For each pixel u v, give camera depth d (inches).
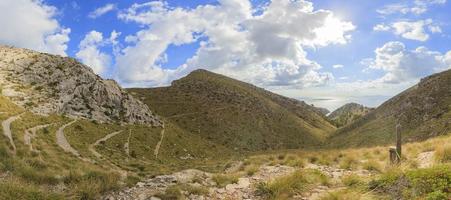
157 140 5073.8
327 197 407.5
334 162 743.7
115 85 5807.1
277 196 432.8
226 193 464.8
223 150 6373.0
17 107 3459.6
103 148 3523.6
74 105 4611.2
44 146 2233.0
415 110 6648.6
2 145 1264.8
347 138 7539.4
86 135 3757.4
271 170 618.2
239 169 690.8
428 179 384.2
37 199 406.0
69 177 532.4
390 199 380.5
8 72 4584.2
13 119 2787.9
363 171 598.2
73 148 2797.7
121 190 459.8
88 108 4790.8
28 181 516.1
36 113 3649.1
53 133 3065.9
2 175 559.8
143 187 470.9
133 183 496.7
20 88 4215.1
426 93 6776.6
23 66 4830.2
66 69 5167.3
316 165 693.9
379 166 619.2
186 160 4665.4
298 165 676.7
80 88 4970.5
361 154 830.5
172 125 6338.6
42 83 4638.3
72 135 3408.0
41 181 530.3
